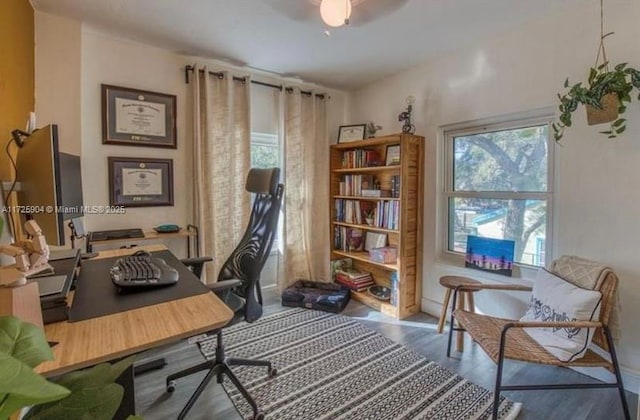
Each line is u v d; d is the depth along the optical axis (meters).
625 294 1.89
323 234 3.75
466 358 2.25
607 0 1.92
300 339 2.52
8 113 1.55
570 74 2.08
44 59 2.18
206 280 2.93
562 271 1.96
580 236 2.06
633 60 1.83
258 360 2.04
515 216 2.51
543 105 2.21
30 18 2.02
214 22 2.30
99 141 2.54
